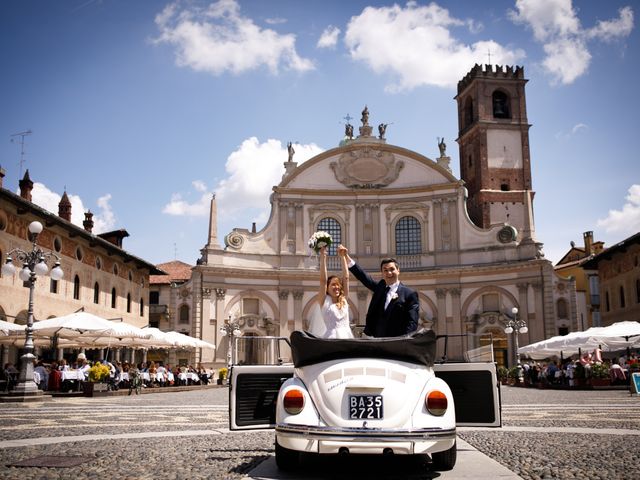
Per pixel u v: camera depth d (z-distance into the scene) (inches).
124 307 1894.7
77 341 1417.3
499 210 2346.2
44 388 1168.8
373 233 2218.3
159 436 447.5
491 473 294.0
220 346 2101.4
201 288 2123.5
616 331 1266.0
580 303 2549.2
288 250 2213.3
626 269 1882.4
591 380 1328.7
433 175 2242.9
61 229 1507.1
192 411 716.0
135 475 287.0
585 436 434.6
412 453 264.5
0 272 1268.5
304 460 334.3
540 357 1847.9
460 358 344.2
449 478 282.5
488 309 2114.9
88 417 616.7
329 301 327.6
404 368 281.1
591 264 2128.4
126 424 542.0
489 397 330.3
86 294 1636.3
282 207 2239.2
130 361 2151.8
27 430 482.9
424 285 2174.0
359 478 284.2
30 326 921.5
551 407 754.8
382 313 323.9
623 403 816.9
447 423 272.4
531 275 2071.9
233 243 2188.7
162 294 2684.5
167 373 1541.6
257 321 2138.3
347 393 271.0
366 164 2263.8
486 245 2153.1
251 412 333.4
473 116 2482.8
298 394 277.9
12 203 1299.2
